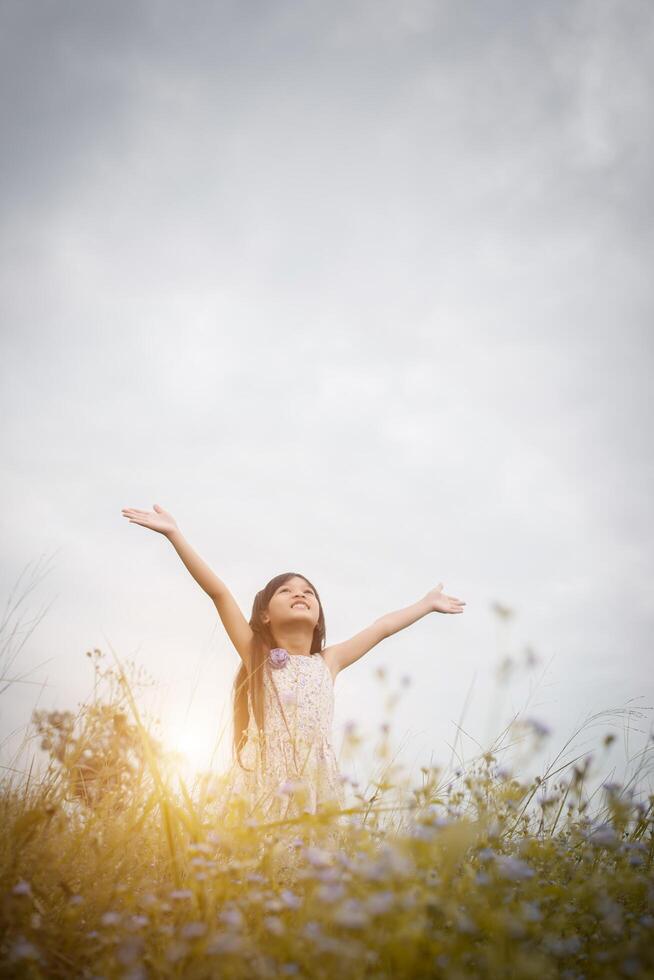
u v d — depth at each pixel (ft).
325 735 14.73
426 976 6.90
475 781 9.52
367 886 7.52
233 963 6.96
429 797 9.48
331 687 15.81
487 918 7.56
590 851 10.05
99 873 9.04
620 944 7.98
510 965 6.95
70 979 7.63
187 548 16.35
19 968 7.22
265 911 8.23
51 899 8.79
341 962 6.64
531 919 7.61
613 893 9.24
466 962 7.30
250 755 14.26
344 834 9.91
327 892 7.05
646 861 10.38
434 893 7.78
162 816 9.90
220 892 8.08
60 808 9.68
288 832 9.73
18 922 7.90
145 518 16.37
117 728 10.21
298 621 16.60
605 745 9.72
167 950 7.74
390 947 6.87
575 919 8.66
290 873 9.56
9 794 9.82
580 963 7.96
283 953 6.97
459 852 8.77
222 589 16.30
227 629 16.17
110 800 9.91
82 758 9.95
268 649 15.98
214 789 10.21
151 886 9.43
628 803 9.68
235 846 9.09
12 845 8.95
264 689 15.25
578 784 9.89
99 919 8.43
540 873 9.36
